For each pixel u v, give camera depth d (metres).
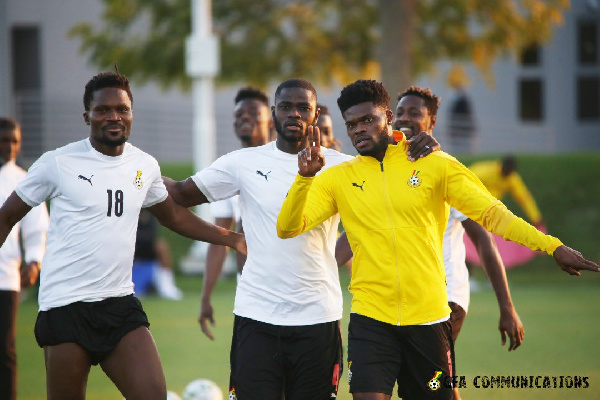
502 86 90.62
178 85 76.81
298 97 18.88
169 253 61.94
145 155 18.83
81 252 17.81
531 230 16.56
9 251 23.42
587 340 35.22
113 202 18.03
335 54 74.62
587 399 24.56
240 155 19.61
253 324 18.69
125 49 73.62
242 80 74.69
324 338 18.73
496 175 54.34
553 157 62.62
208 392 23.38
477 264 54.72
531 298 49.44
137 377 17.77
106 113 17.83
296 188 16.97
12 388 23.14
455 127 73.88
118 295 18.20
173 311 45.31
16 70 86.94
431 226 17.78
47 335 17.83
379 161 18.00
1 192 23.91
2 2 77.69
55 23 87.12
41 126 72.69
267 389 18.41
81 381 18.02
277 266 18.64
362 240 17.81
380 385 17.33
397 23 62.84
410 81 63.31
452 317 21.47
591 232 61.81
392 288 17.55
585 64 90.56
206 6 60.50
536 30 73.31
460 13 71.38
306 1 75.06
